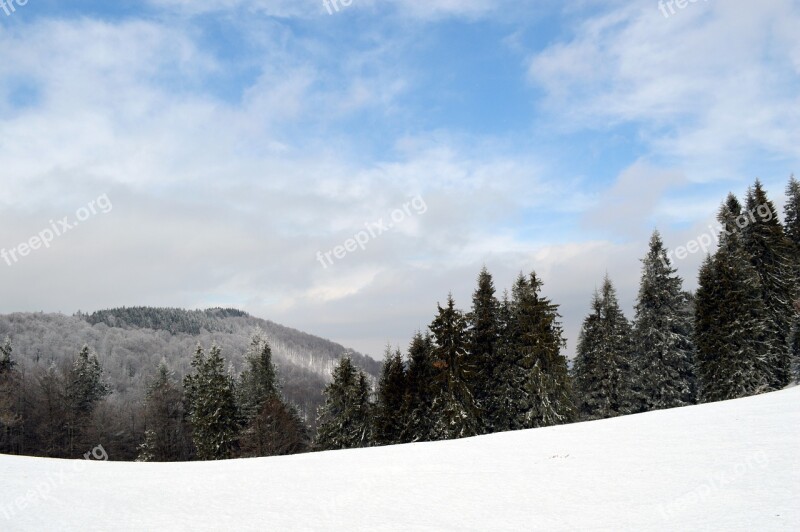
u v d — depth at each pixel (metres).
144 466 21.80
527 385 42.53
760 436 16.20
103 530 10.87
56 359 139.75
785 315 46.09
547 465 16.08
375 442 50.47
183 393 71.31
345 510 12.16
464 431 41.56
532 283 45.41
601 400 50.97
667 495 11.31
